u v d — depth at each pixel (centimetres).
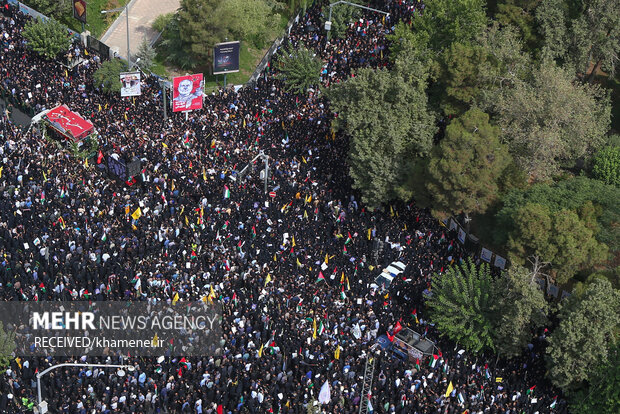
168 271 12188
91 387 10681
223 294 11938
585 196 13625
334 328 11800
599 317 11525
